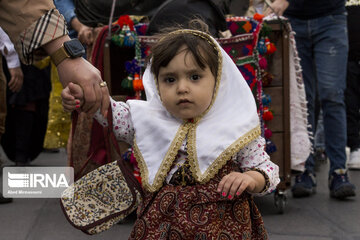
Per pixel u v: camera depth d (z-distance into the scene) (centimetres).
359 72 583
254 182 200
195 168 206
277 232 350
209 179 205
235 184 194
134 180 209
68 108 201
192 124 212
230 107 213
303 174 457
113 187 212
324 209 414
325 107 454
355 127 597
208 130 210
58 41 209
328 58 446
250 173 202
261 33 371
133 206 211
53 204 443
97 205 210
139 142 215
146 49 360
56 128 575
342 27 444
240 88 214
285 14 458
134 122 216
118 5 388
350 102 591
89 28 389
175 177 208
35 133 620
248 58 369
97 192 211
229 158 205
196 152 207
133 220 386
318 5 442
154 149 213
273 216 393
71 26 408
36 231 362
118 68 382
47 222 386
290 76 405
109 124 212
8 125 600
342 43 444
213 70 208
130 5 390
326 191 484
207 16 335
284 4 425
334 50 445
